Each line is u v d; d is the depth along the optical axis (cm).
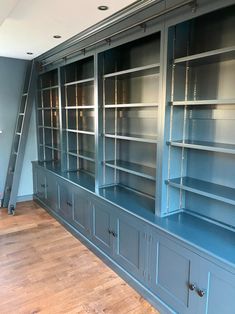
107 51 291
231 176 207
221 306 167
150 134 280
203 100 200
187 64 215
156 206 230
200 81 218
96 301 226
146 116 282
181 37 210
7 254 299
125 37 241
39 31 283
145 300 228
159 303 215
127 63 295
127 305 221
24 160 471
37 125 467
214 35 205
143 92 282
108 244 276
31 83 424
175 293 200
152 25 212
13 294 234
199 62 208
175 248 196
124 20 234
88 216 310
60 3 210
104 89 299
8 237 340
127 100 304
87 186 319
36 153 481
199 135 224
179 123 225
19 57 426
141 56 276
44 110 454
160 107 218
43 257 294
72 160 400
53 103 449
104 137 309
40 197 455
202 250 175
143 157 293
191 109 227
